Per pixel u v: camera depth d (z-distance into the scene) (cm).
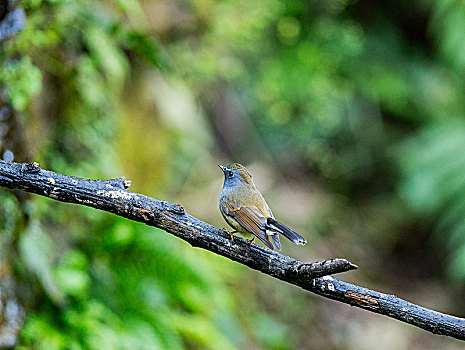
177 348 866
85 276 826
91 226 897
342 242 1598
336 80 1698
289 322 1284
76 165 891
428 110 1758
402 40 1795
